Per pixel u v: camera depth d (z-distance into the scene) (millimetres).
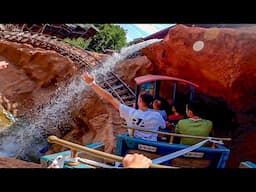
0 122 11914
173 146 3336
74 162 2377
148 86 7047
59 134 12281
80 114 11672
